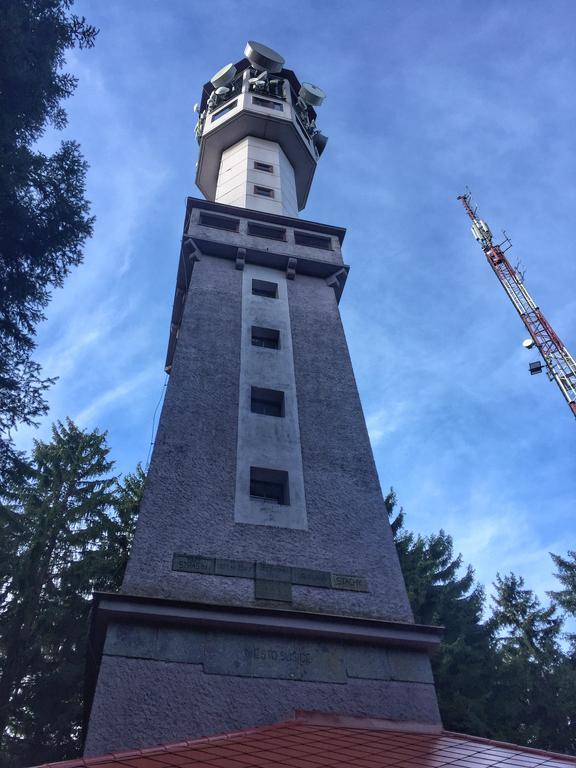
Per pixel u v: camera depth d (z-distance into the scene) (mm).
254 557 14273
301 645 12922
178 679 11734
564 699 31000
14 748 21531
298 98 38312
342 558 14859
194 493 15211
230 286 22875
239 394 18500
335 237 27234
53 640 23797
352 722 11883
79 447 30344
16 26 14688
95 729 10680
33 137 16359
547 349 42688
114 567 25969
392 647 13445
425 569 31484
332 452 17547
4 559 24344
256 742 10141
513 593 39469
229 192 30578
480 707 25031
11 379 14344
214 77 37250
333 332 22172
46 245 15352
